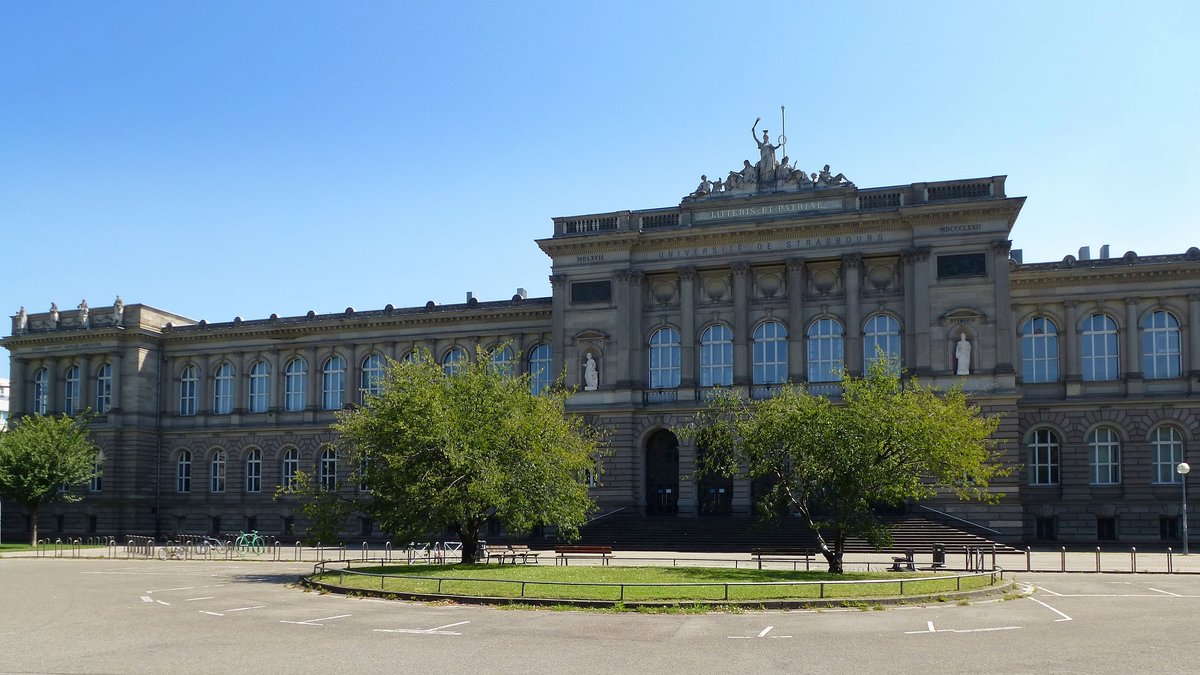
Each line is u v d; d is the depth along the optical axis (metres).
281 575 52.53
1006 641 27.55
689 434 54.81
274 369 97.38
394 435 50.47
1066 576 49.12
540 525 78.56
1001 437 69.31
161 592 43.22
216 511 97.00
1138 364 75.12
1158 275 75.06
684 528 71.06
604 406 78.25
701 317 79.00
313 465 94.50
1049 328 78.12
